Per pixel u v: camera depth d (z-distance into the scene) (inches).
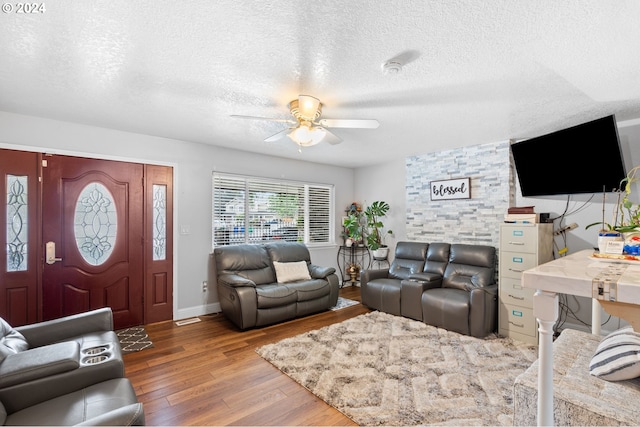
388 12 55.7
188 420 72.6
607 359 57.7
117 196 133.3
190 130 132.0
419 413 73.9
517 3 52.9
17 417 49.9
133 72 79.3
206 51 69.3
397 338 120.7
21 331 74.9
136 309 137.7
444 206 170.6
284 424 71.4
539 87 87.3
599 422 46.4
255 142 152.9
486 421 70.6
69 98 96.4
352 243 216.5
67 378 57.5
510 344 116.0
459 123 120.7
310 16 57.0
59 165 120.2
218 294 157.6
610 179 104.0
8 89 89.8
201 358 105.1
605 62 73.0
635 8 53.2
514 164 143.8
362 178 223.5
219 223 164.7
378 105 101.4
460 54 70.1
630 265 44.8
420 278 150.5
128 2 53.3
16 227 112.2
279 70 78.0
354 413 74.3
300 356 105.2
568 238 132.0
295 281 160.9
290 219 195.3
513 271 124.2
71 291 123.0
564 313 131.3
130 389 60.1
